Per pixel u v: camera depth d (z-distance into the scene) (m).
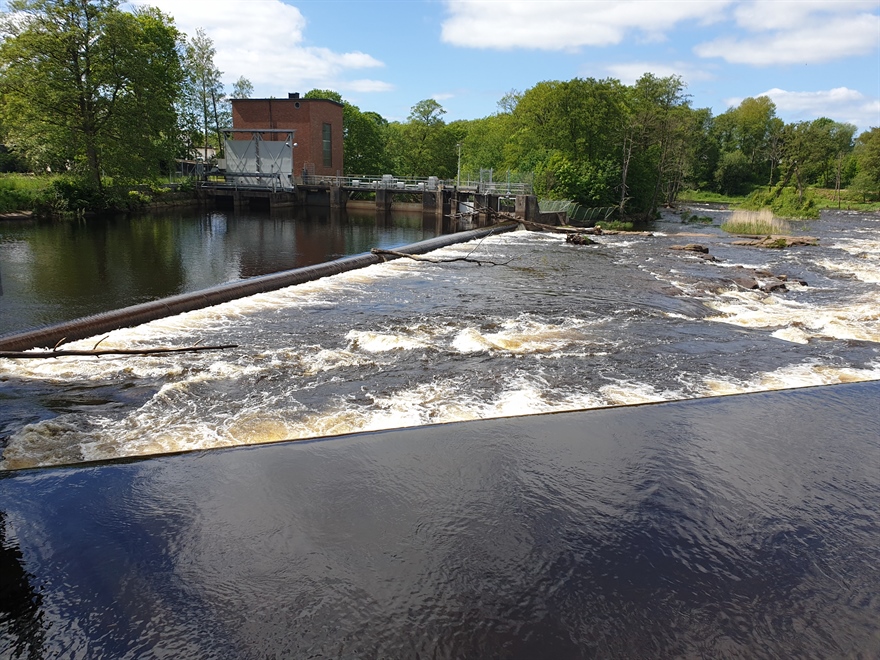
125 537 5.58
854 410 9.43
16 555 5.28
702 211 74.56
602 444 7.77
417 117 79.50
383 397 9.73
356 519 5.93
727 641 4.50
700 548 5.62
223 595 4.84
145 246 25.86
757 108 126.31
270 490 6.46
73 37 35.91
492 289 19.39
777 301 19.45
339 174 61.88
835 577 5.29
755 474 7.12
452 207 50.56
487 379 10.73
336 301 16.67
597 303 17.75
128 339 12.33
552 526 5.89
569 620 4.65
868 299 19.91
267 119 57.31
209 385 9.99
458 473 6.89
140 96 39.44
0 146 47.09
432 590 4.94
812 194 79.25
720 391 10.70
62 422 8.44
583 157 58.56
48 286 16.67
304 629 4.50
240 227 35.94
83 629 4.47
